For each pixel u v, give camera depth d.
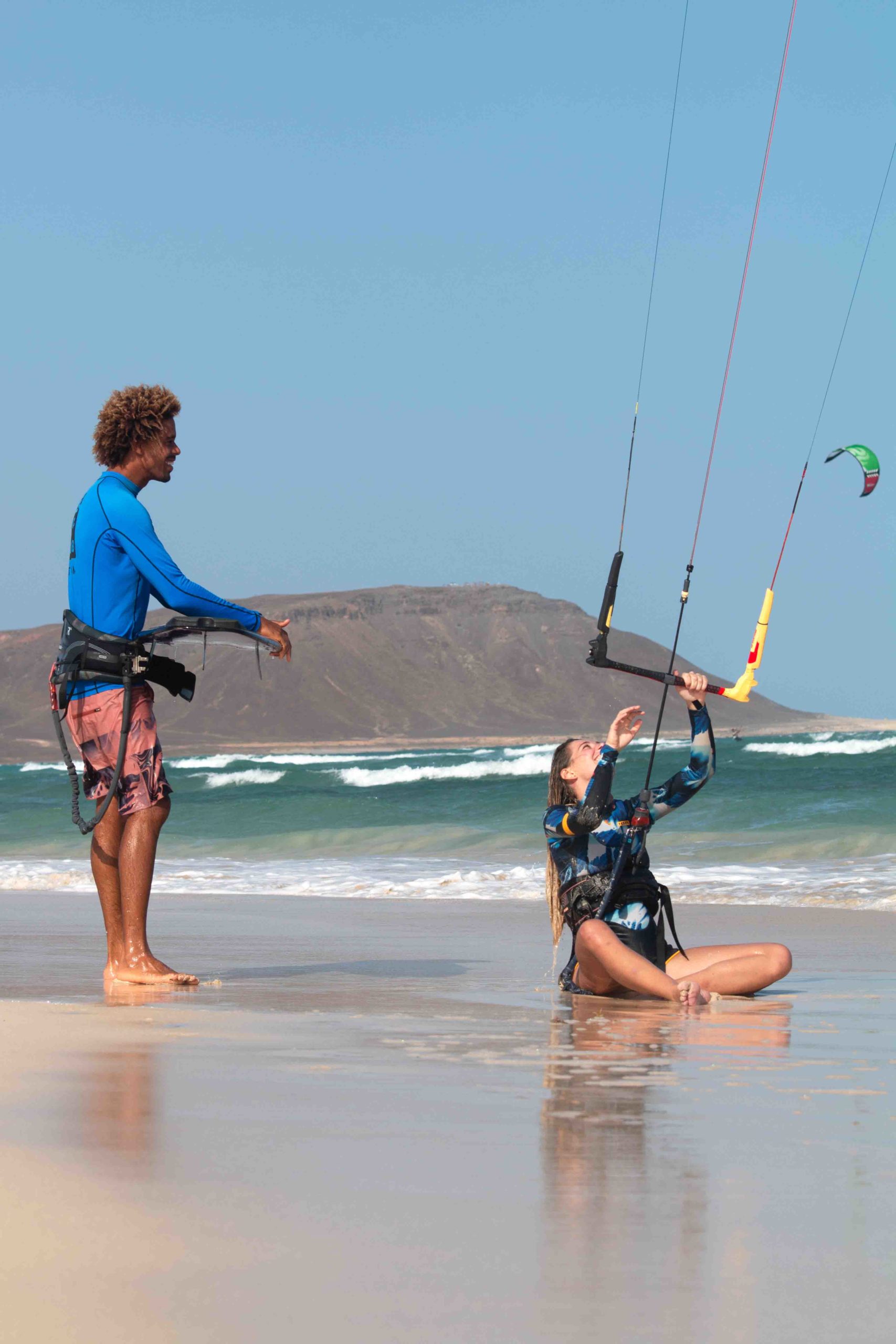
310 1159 8.16
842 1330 5.48
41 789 164.00
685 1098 10.50
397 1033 13.95
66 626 18.28
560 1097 10.46
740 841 53.75
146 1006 15.72
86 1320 5.45
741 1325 5.52
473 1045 13.19
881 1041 13.77
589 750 19.42
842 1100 10.43
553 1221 6.93
